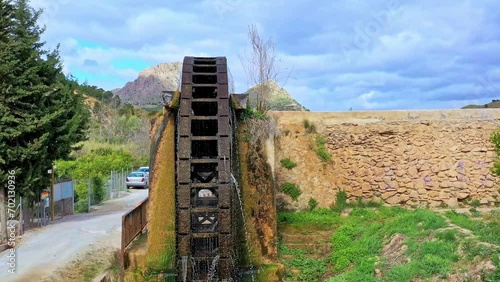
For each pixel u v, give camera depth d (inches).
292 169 502.3
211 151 366.3
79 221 608.7
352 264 361.1
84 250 430.0
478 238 297.4
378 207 495.2
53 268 373.1
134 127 1834.4
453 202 486.9
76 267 385.4
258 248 349.4
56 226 562.9
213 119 326.6
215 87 346.6
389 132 503.5
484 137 494.3
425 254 301.9
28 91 494.3
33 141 504.1
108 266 402.9
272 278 343.0
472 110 503.5
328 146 512.4
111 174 984.3
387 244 359.6
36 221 565.9
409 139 501.0
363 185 502.3
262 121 372.8
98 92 2513.5
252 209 353.4
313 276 367.2
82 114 660.7
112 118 1931.6
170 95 350.9
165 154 345.4
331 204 501.4
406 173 497.4
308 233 426.6
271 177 366.6
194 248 330.6
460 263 276.5
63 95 562.6
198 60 375.2
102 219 628.1
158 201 340.8
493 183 487.5
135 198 929.5
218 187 309.9
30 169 506.6
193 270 307.1
